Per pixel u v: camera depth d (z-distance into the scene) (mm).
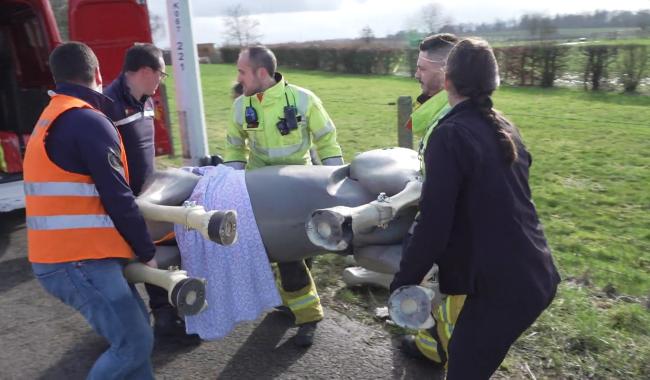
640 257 4633
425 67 2723
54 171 2334
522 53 18672
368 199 2967
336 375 3197
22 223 6285
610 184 6863
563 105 14297
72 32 6336
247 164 3775
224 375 3262
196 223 2428
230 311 2928
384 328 3645
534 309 2189
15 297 4453
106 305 2393
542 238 2270
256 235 2896
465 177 2109
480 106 2172
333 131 3648
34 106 7098
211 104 16344
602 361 3121
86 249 2367
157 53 3338
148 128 3559
